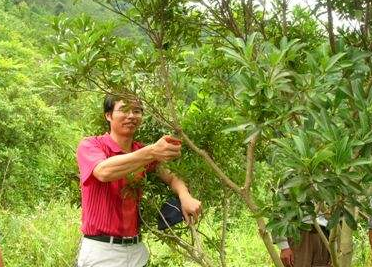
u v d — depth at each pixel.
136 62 2.85
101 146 3.38
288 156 1.93
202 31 3.01
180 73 3.25
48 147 10.20
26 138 10.10
